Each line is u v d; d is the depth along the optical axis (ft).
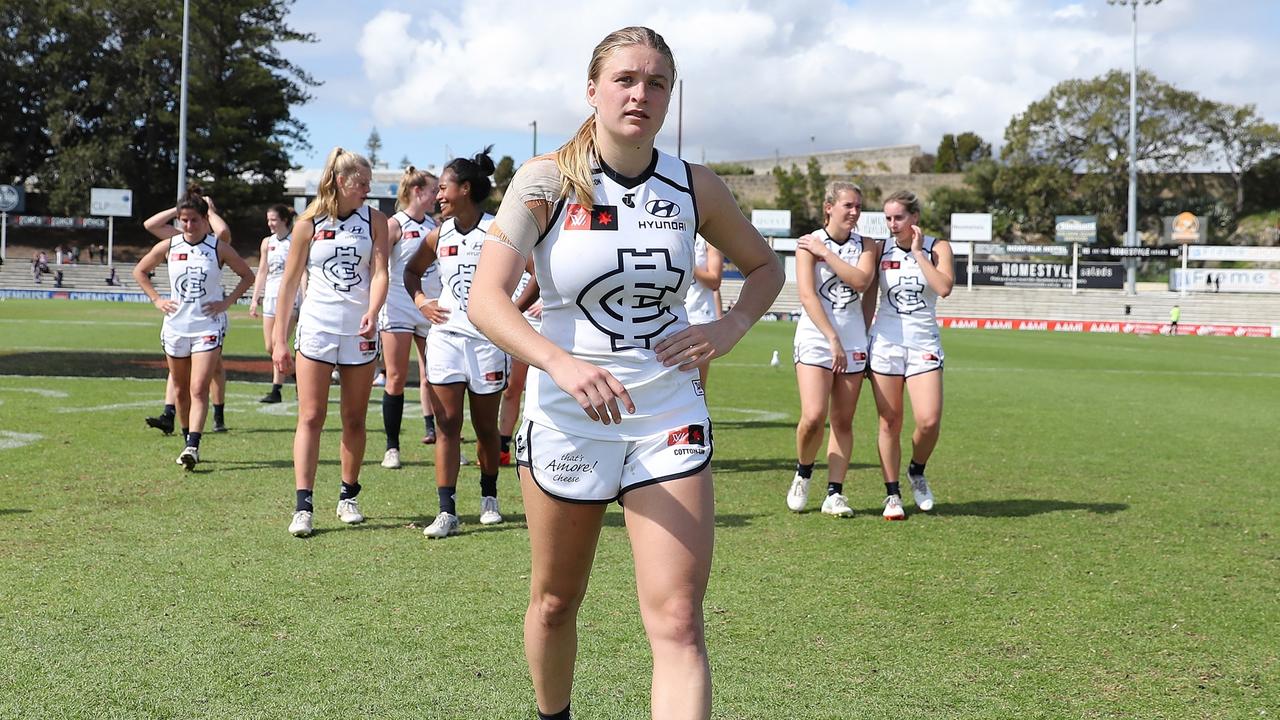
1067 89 230.27
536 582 9.17
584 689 11.67
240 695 11.23
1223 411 43.78
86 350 58.70
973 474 27.27
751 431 35.37
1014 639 13.67
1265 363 77.41
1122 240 227.61
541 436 8.78
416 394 44.27
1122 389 53.72
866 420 39.32
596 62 8.43
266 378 48.06
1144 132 223.51
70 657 12.26
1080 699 11.62
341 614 14.14
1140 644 13.55
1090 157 224.94
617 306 8.57
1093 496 24.23
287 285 18.95
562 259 8.51
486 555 17.54
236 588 15.28
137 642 12.84
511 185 8.62
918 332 21.59
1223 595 15.92
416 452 28.71
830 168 308.19
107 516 19.71
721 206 9.08
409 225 25.62
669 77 8.41
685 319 9.02
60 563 16.34
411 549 17.92
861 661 12.75
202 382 24.76
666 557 8.32
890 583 16.33
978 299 168.14
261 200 216.13
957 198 236.43
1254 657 13.11
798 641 13.46
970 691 11.80
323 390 18.98
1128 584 16.47
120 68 203.92
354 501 20.02
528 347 8.07
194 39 197.88
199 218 25.08
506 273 8.41
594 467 8.63
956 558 18.04
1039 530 20.45
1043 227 231.09
